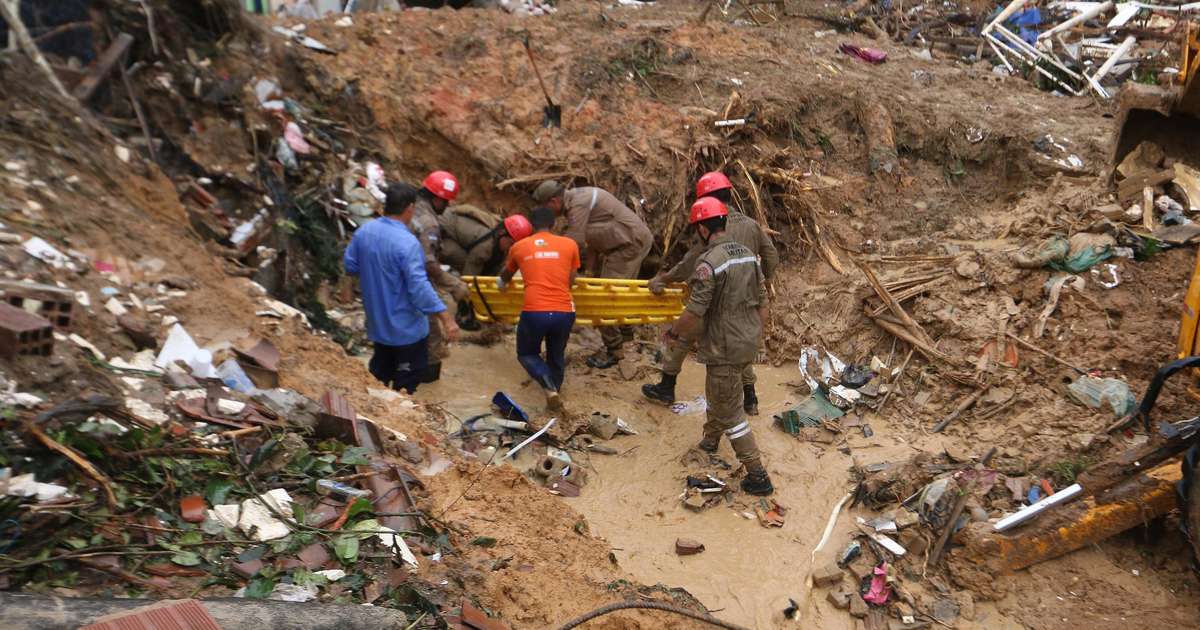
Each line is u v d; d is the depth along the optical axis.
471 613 3.43
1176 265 7.24
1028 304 7.30
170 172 6.88
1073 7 14.12
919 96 10.33
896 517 5.67
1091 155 9.32
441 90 8.95
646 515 5.77
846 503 5.93
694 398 7.33
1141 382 6.55
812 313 8.03
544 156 8.54
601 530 5.57
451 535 4.09
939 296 7.56
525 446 6.30
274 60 8.41
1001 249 7.88
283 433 4.12
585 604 3.99
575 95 9.16
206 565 3.30
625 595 4.25
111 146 6.06
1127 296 7.05
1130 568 5.31
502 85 9.15
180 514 3.49
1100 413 6.36
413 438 4.95
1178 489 4.99
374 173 8.45
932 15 14.34
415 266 5.73
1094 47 12.78
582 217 7.54
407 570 3.64
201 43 7.85
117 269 5.01
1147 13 13.71
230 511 3.59
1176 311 6.88
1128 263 7.27
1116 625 4.91
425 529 4.00
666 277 7.07
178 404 4.02
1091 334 6.86
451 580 3.72
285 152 7.88
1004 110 10.28
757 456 5.95
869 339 7.71
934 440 6.61
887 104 9.84
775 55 10.94
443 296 8.21
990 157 9.59
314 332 5.88
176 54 7.55
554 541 4.48
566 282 6.77
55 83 6.16
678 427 6.88
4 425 3.33
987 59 13.12
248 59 8.12
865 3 14.30
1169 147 8.23
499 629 3.48
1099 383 6.52
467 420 6.46
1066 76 12.19
